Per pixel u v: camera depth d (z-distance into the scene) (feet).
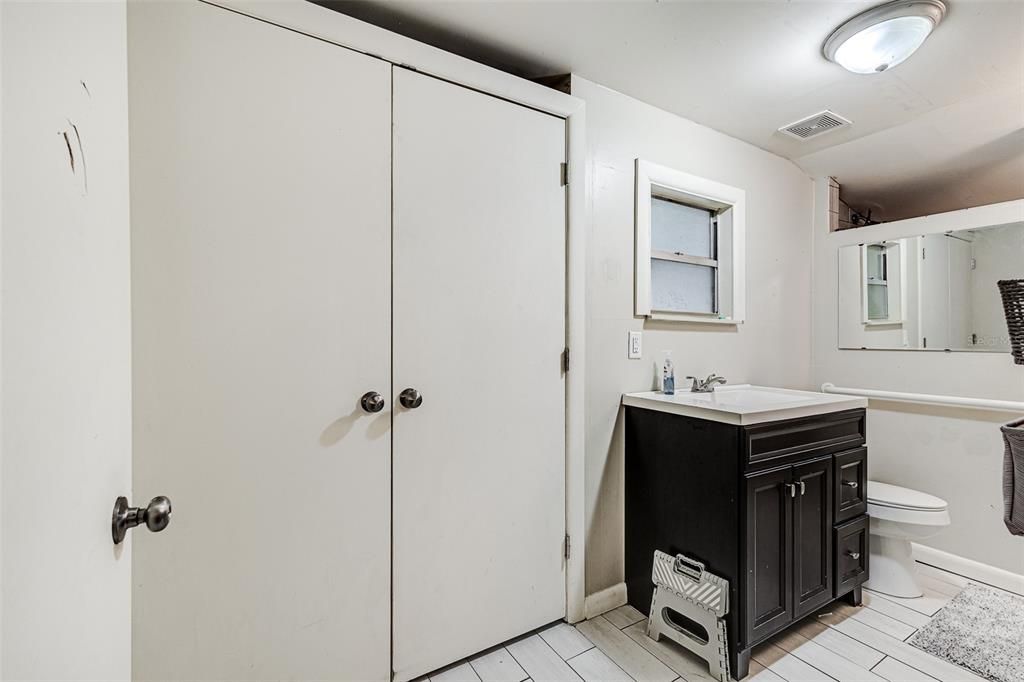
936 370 7.20
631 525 6.07
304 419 3.97
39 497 1.43
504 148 5.09
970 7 4.38
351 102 4.15
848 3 4.39
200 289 3.54
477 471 4.94
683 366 6.88
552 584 5.50
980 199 8.00
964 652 5.01
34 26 1.43
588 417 5.86
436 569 4.67
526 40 4.99
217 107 3.58
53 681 1.50
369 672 4.29
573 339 5.64
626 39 4.97
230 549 3.66
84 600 1.80
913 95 6.12
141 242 3.34
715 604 4.75
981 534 6.64
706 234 7.38
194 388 3.52
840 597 5.99
